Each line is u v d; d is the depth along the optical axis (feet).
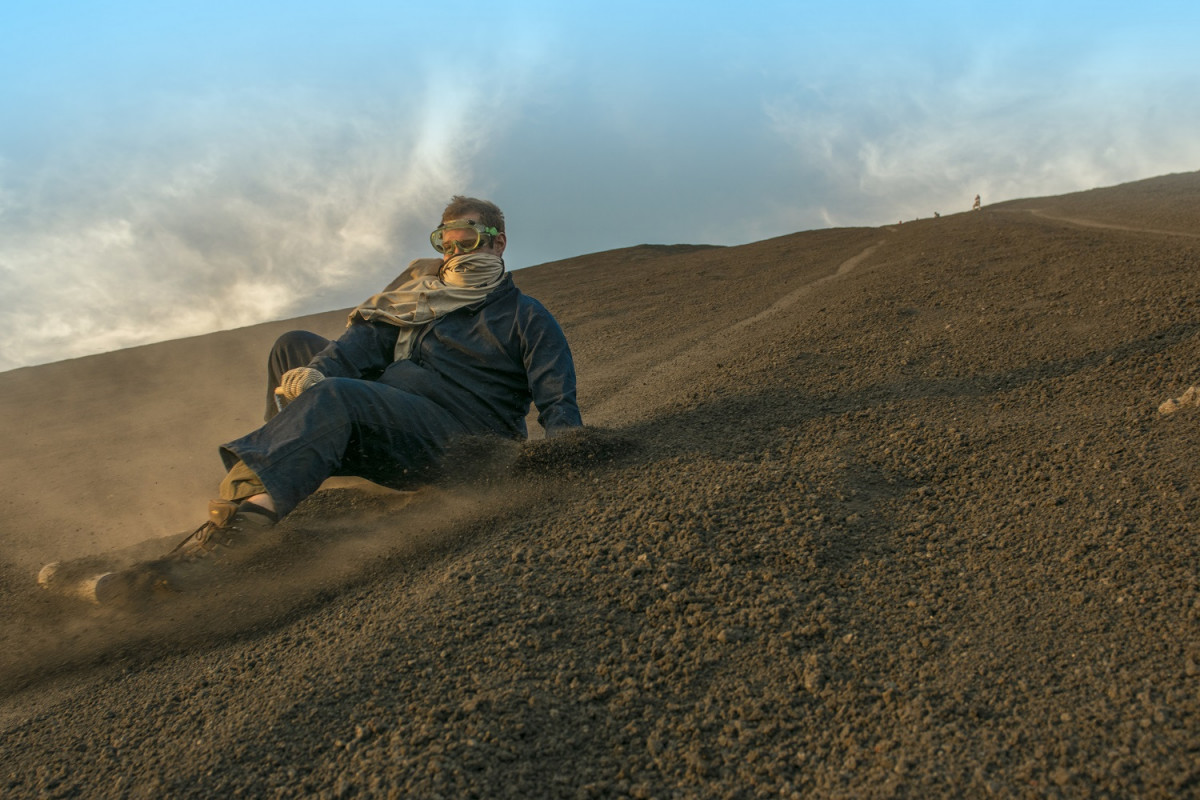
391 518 9.64
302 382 9.20
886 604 6.64
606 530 8.25
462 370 10.39
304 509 10.46
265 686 6.31
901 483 9.15
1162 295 15.61
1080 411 10.65
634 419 13.55
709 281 45.83
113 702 6.63
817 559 7.34
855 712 5.38
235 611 7.86
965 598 6.59
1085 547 7.01
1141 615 5.91
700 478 9.38
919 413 11.51
